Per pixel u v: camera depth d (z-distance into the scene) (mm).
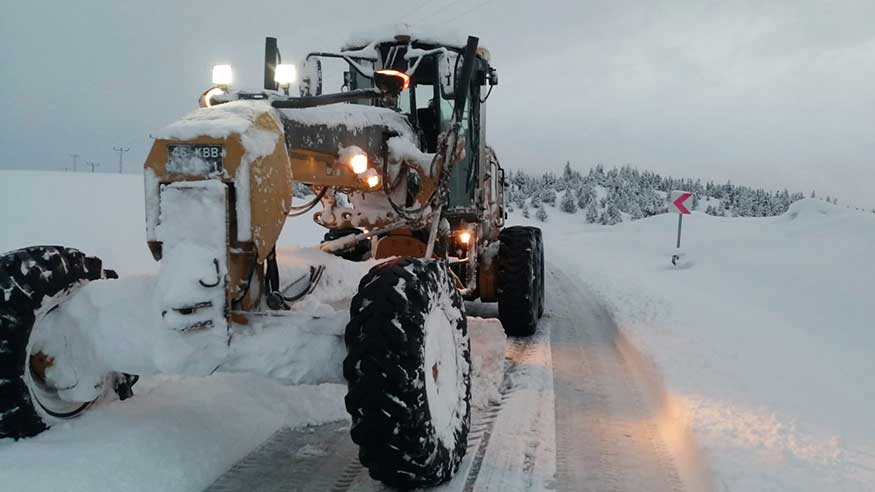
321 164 3916
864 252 11609
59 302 3301
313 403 4277
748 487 3168
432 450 3061
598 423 4395
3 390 3031
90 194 11875
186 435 3455
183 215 2971
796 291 9945
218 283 2965
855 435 3885
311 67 5355
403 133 4867
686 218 27250
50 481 2816
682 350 5957
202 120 3059
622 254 20578
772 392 4684
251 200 2973
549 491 3352
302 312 3262
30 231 8148
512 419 4367
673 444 4047
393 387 2883
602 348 6715
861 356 6117
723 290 11102
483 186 6926
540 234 8188
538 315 8016
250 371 3090
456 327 3635
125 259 7930
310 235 12781
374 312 2910
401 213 4707
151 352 3074
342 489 3275
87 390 3250
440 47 5809
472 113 6332
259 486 3287
